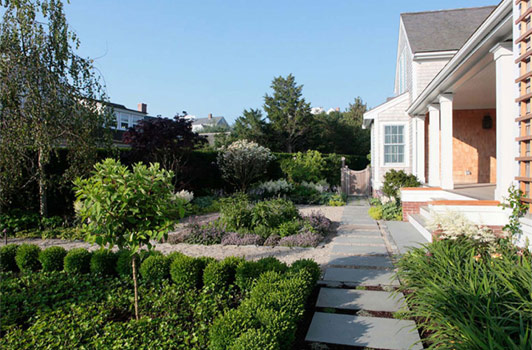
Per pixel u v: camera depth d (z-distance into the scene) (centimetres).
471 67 667
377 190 1396
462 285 301
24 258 556
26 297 421
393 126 1396
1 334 342
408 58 1393
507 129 526
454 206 577
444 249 402
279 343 275
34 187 959
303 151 3519
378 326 333
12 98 732
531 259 367
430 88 845
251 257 616
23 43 745
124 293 427
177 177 1213
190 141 1216
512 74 524
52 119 813
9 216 868
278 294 326
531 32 418
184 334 311
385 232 811
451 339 255
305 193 1573
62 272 517
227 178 1567
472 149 1202
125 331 321
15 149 769
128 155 1138
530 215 449
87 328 328
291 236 728
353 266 540
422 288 348
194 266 453
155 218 347
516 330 239
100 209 315
